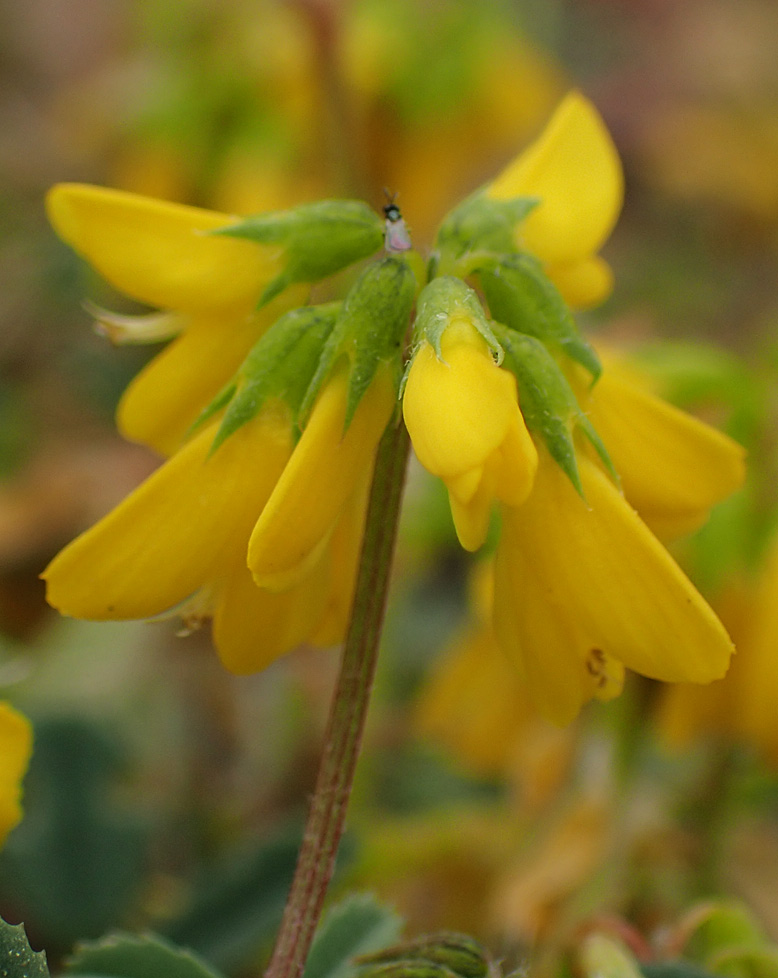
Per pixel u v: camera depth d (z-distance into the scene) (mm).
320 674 171
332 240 101
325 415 97
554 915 132
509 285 99
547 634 98
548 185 104
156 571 97
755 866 138
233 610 99
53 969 128
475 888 141
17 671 135
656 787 149
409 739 172
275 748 170
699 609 95
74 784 133
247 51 184
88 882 129
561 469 97
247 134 187
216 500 97
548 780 141
